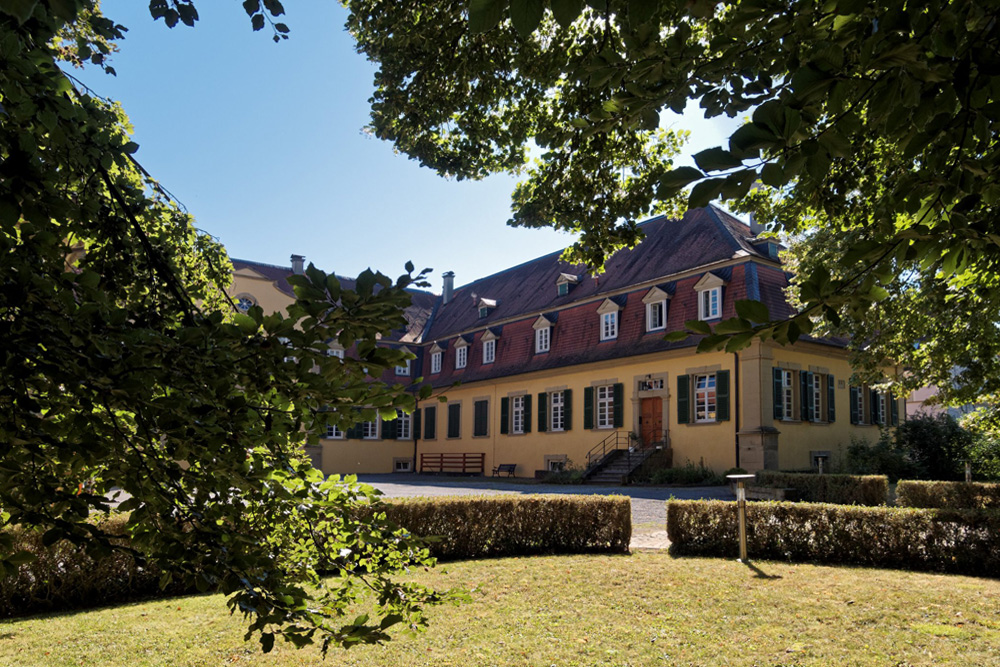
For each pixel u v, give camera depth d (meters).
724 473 21.91
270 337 2.13
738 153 1.82
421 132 6.94
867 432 25.52
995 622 6.44
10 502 2.02
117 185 3.41
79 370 1.90
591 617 6.77
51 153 2.61
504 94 6.61
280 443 2.42
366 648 5.89
